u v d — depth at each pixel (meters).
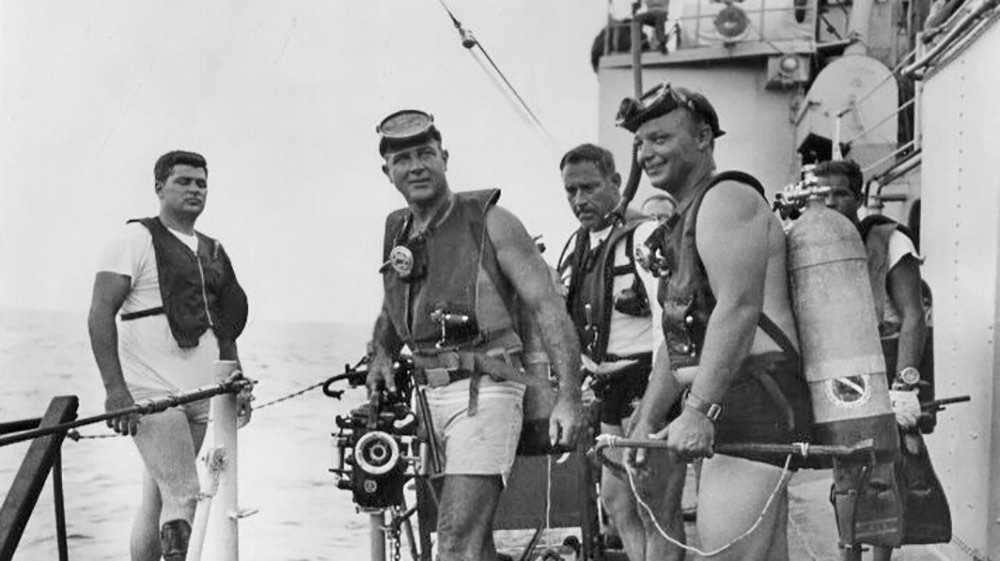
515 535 5.32
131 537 4.89
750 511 3.05
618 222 4.33
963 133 4.32
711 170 3.20
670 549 3.69
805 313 3.04
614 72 6.25
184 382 4.71
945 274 4.59
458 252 3.52
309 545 4.96
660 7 6.38
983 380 4.09
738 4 6.49
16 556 5.73
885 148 6.25
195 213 4.82
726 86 6.50
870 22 6.55
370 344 3.92
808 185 3.14
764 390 3.03
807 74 6.44
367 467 3.60
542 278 3.52
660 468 3.68
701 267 3.05
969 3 4.40
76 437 3.58
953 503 4.45
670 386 3.53
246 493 5.81
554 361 3.45
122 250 4.64
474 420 3.47
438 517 3.55
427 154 3.51
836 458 3.00
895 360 4.00
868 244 3.95
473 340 3.50
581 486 4.14
